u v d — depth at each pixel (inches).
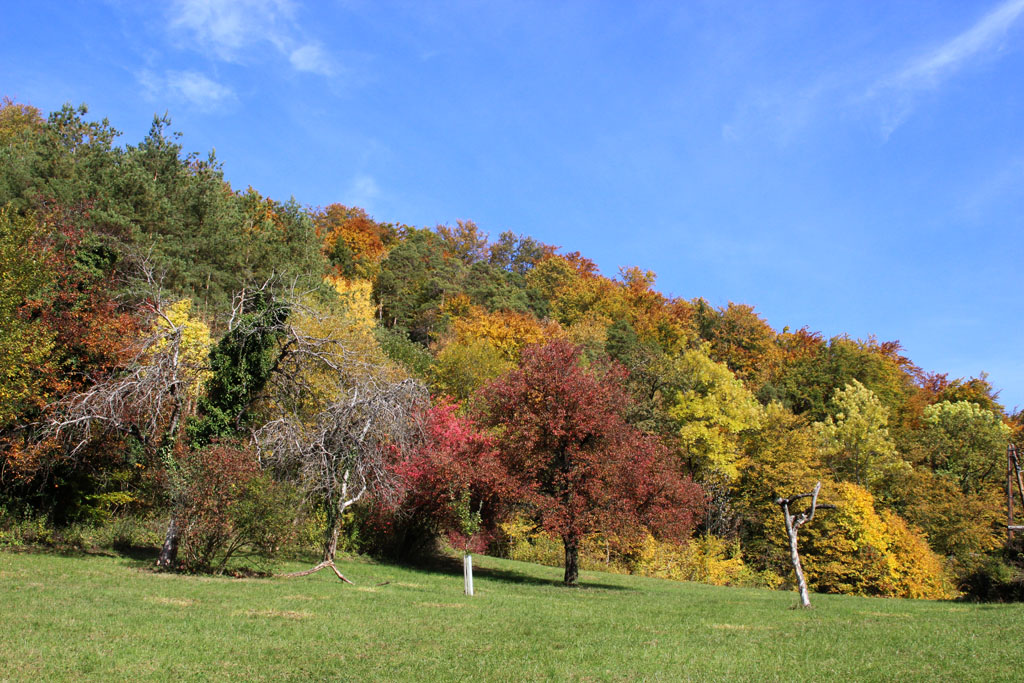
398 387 901.8
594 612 611.8
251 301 887.7
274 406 919.0
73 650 360.5
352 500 874.1
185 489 706.2
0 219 803.4
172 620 451.2
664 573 1368.1
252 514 693.3
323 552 946.1
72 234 950.4
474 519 971.9
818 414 2353.6
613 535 900.0
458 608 590.6
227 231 1614.2
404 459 958.4
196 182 1592.0
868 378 2458.2
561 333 2142.0
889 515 1518.2
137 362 853.8
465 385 1656.0
